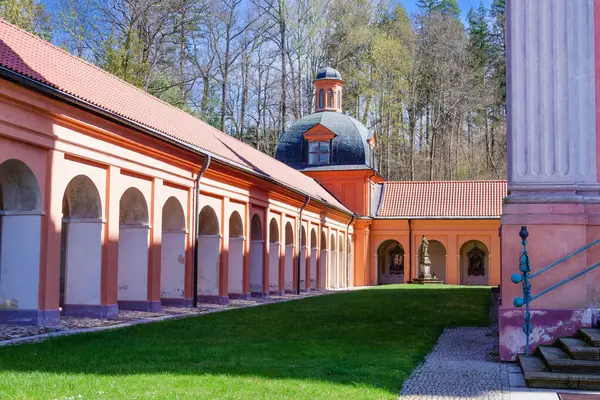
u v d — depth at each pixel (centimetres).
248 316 2012
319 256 4094
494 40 7738
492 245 4897
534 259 1228
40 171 1612
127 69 4034
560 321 1205
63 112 1650
